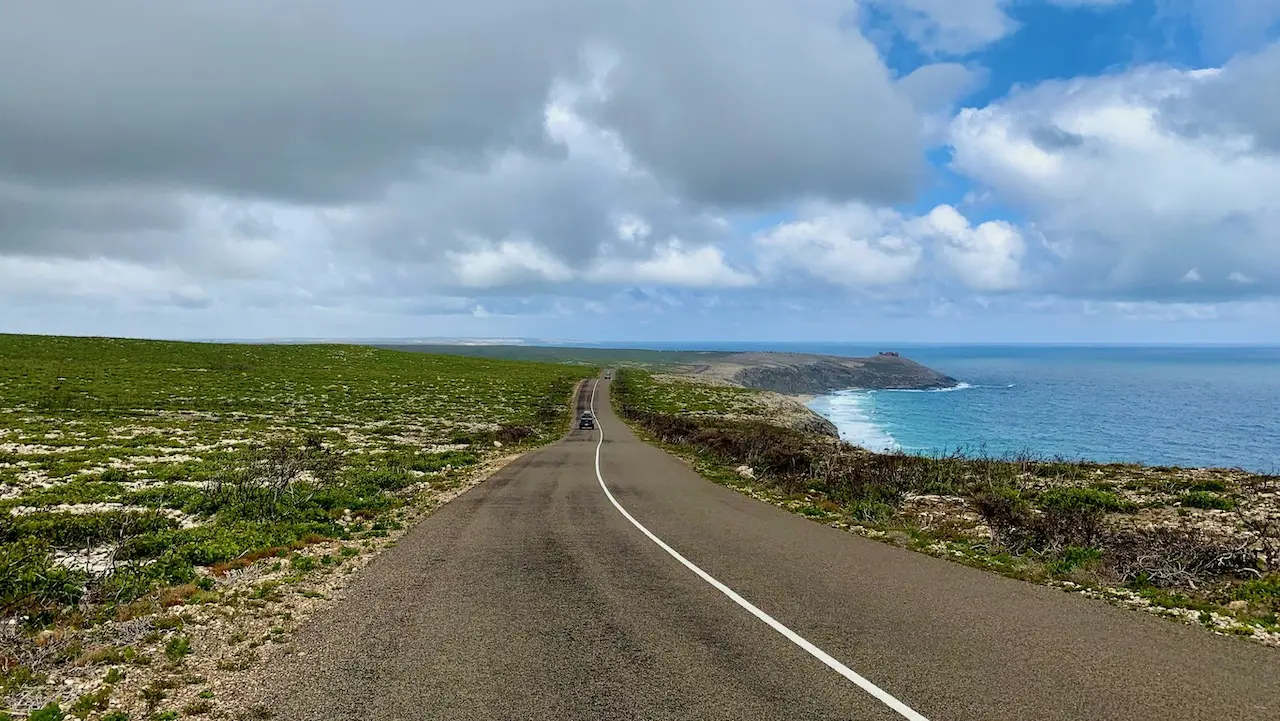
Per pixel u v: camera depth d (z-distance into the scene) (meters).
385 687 5.91
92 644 7.13
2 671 6.31
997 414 124.38
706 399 95.12
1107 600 8.88
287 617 8.08
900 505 18.64
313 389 72.81
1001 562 11.37
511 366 134.75
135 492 18.83
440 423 53.84
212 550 11.13
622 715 5.34
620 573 10.21
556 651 6.80
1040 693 5.70
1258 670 6.27
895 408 142.12
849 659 6.53
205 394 62.41
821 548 12.18
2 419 40.00
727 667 6.34
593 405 85.94
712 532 13.87
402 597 8.88
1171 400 155.62
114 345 95.06
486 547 12.25
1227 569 10.85
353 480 21.02
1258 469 59.84
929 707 5.45
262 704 5.62
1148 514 18.22
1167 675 6.11
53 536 12.45
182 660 6.66
